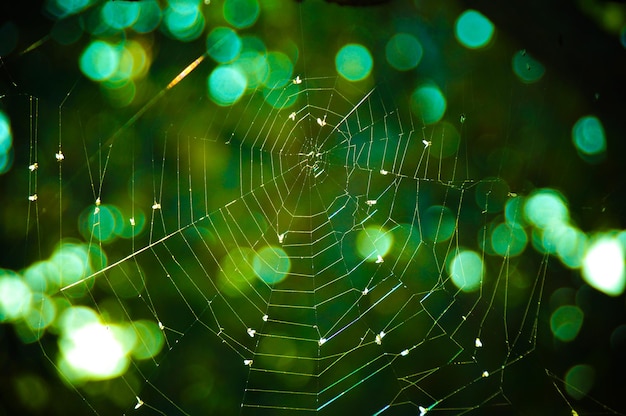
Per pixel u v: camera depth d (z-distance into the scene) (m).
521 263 0.74
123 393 0.74
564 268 0.73
